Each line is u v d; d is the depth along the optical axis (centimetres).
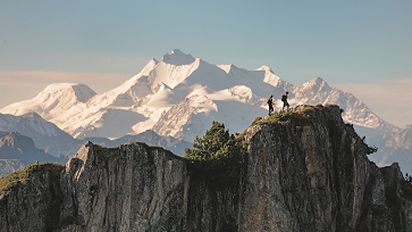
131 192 17625
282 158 19038
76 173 17262
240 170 18950
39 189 17238
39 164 17862
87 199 17100
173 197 18000
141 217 17562
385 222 19925
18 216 16750
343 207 19775
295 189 18875
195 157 18962
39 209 17062
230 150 18938
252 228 18475
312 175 19212
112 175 17500
